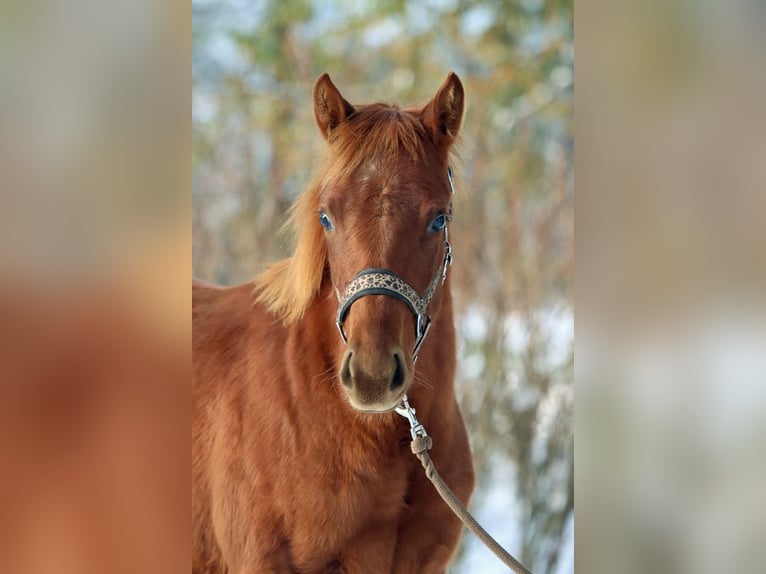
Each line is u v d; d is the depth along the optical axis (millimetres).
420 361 2252
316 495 2201
